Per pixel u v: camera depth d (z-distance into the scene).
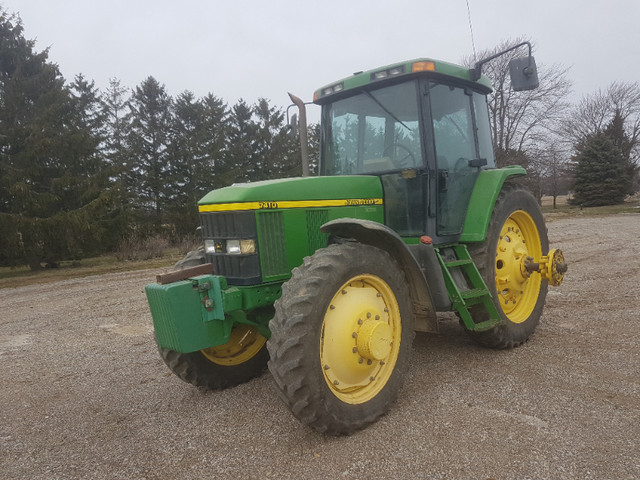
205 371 3.69
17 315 7.59
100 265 15.13
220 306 3.09
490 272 4.12
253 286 3.23
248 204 3.20
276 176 29.34
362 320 3.02
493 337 4.06
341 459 2.59
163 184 24.91
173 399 3.68
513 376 3.59
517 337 4.25
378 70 3.98
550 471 2.33
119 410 3.54
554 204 36.47
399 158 3.98
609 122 40.59
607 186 33.84
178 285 2.99
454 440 2.69
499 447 2.58
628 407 2.96
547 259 4.29
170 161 25.94
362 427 2.91
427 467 2.44
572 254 9.95
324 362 2.86
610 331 4.58
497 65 23.50
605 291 6.31
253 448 2.79
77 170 17.81
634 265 8.15
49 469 2.71
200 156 25.58
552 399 3.13
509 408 3.04
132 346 5.31
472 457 2.50
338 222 2.95
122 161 24.06
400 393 3.42
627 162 36.25
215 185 24.89
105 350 5.22
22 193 14.87
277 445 2.80
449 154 4.12
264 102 31.00
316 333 2.74
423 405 3.20
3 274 14.80
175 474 2.56
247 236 3.20
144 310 7.28
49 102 17.22
